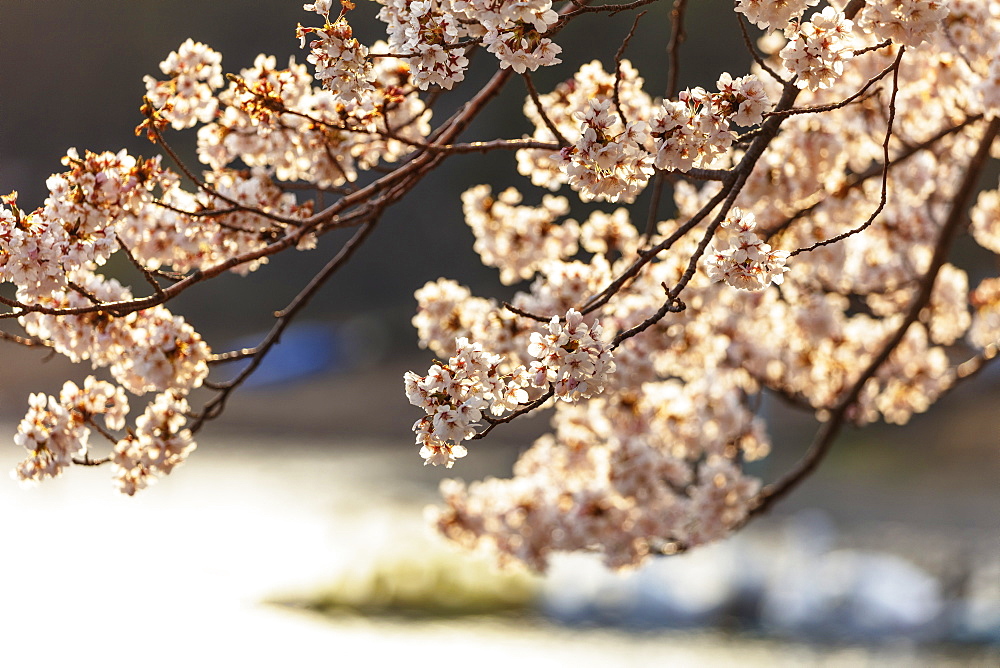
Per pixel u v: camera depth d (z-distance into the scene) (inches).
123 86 1982.0
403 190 166.7
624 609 681.0
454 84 125.6
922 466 1077.1
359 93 130.3
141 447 157.5
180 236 166.7
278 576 741.9
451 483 250.2
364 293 1985.7
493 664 578.6
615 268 205.9
